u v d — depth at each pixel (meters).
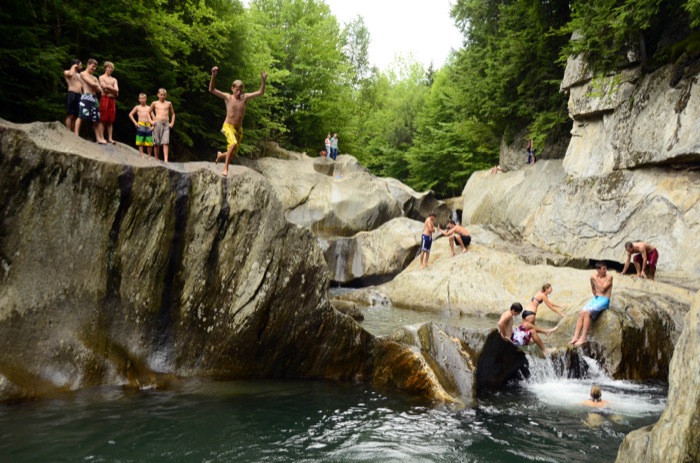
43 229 6.43
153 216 7.16
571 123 21.03
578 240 16.08
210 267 7.53
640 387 8.22
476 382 7.53
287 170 23.31
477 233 18.33
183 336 7.35
